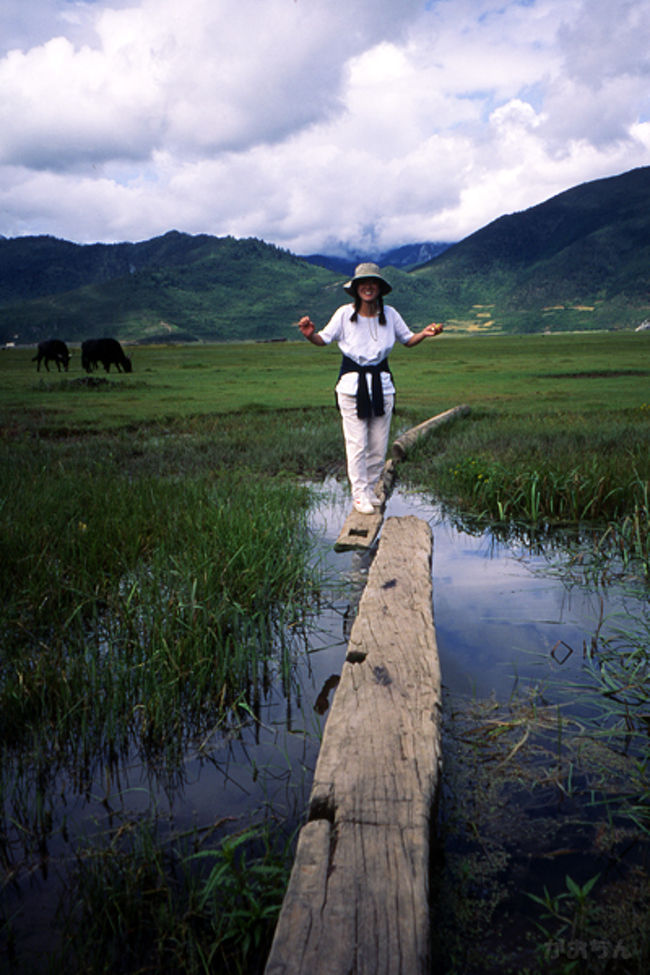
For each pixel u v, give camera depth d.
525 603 3.92
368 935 1.46
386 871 1.63
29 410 14.02
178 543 4.79
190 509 5.49
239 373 27.34
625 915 1.70
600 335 107.00
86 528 4.84
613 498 5.92
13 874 1.91
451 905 1.75
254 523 4.93
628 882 1.81
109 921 1.70
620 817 2.08
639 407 12.16
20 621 3.52
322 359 40.75
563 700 2.79
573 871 1.86
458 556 4.93
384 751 2.13
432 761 2.08
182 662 3.05
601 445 8.13
